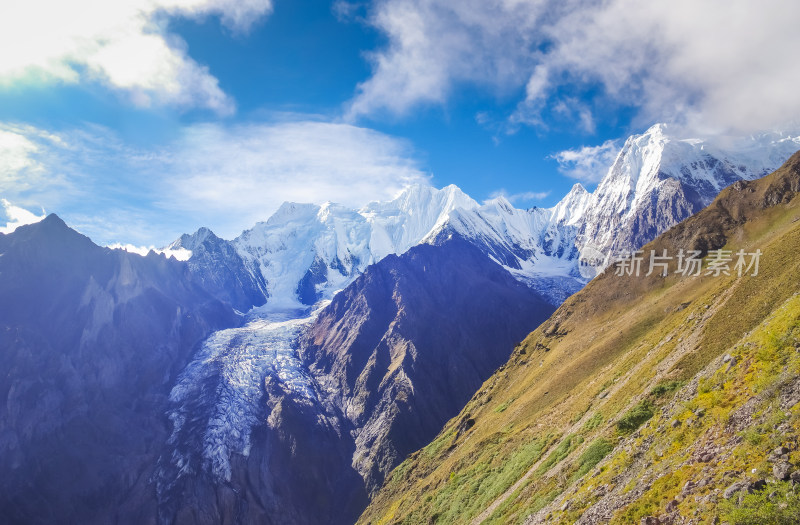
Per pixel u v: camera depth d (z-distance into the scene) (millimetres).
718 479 22281
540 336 126625
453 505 72188
